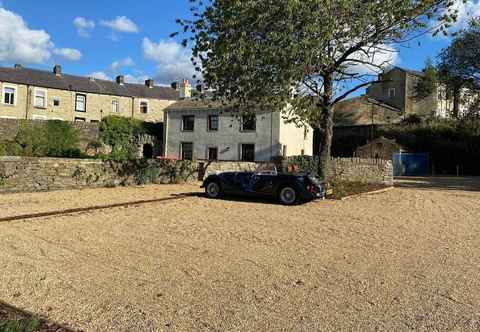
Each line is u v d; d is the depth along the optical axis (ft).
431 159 123.44
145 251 20.67
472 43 88.79
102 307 13.29
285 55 38.01
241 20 39.60
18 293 14.29
